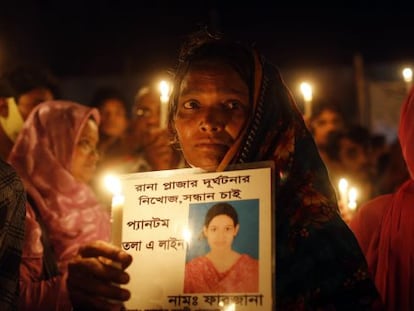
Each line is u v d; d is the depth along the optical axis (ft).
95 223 10.72
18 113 11.66
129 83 30.66
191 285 6.32
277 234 6.70
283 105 7.13
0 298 6.93
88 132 11.08
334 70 31.14
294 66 31.99
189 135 6.98
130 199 6.72
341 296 6.49
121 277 6.20
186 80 7.12
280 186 6.84
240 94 6.98
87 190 10.90
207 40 7.45
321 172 6.99
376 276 8.39
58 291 8.63
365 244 8.78
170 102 7.69
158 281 6.42
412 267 8.14
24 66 12.79
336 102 17.98
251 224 6.30
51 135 10.77
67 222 10.32
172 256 6.45
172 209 6.57
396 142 15.03
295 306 6.48
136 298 6.43
